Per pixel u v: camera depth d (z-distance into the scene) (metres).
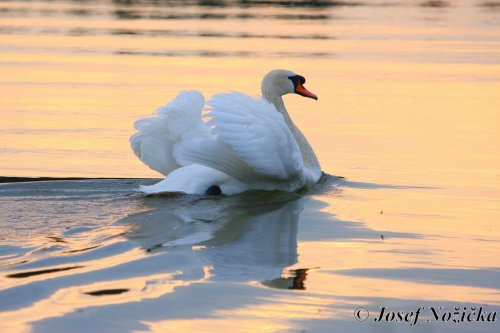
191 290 9.61
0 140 18.59
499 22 43.19
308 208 13.82
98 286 9.59
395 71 28.50
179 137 14.55
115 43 33.75
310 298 9.55
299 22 41.59
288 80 16.91
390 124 20.94
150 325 8.60
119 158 17.25
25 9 46.50
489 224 12.97
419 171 16.58
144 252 10.90
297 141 16.33
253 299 9.45
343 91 24.98
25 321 8.55
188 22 41.03
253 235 12.02
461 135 19.81
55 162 16.78
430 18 44.44
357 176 16.23
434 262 11.01
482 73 28.38
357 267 10.72
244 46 33.09
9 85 24.97
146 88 24.56
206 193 14.16
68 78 26.17
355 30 39.03
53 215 12.66
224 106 13.91
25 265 10.17
